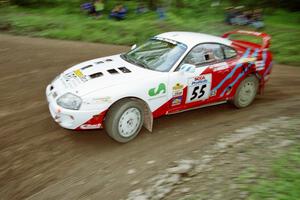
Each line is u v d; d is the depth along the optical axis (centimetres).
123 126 534
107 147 538
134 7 1850
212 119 644
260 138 543
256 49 697
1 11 1731
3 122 605
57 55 1086
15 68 923
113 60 613
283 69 1047
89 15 1719
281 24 1861
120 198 415
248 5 1948
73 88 525
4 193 426
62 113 512
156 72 564
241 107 697
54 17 1669
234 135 568
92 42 1328
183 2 1986
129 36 1380
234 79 651
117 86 521
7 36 1333
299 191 374
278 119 635
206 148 528
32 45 1204
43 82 821
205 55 614
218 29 1553
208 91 620
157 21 1639
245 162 466
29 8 1867
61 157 505
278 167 433
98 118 514
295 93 812
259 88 720
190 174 455
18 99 709
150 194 418
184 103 599
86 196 421
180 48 597
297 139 524
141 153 520
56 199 416
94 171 473
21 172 468
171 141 557
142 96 536
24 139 551
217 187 412
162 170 471
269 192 380
